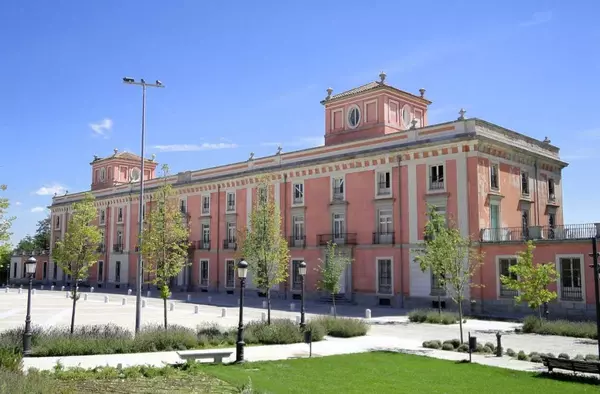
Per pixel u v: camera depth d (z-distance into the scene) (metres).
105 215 60.91
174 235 21.67
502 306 29.59
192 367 14.16
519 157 35.66
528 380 13.59
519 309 28.92
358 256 36.53
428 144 33.09
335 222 38.47
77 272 21.31
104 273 59.91
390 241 34.88
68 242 21.62
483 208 31.53
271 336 19.77
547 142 38.97
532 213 36.34
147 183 56.22
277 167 42.25
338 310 32.53
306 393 11.98
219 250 47.09
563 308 27.19
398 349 18.58
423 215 33.28
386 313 30.95
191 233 49.94
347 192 37.69
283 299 40.47
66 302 40.25
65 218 68.31
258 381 13.05
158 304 38.12
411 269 33.59
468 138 31.33
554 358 14.27
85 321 26.98
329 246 32.59
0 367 11.45
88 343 16.95
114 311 32.75
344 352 17.80
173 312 31.95
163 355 16.44
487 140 31.83
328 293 37.97
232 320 27.28
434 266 20.22
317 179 39.75
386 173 35.78
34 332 18.23
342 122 40.44
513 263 29.50
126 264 57.31
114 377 12.95
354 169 37.41
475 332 23.34
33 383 10.56
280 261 24.62
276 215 24.98
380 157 35.75
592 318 26.16
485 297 30.27
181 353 15.34
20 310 33.34
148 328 20.44
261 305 36.12
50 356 16.09
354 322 22.80
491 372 14.57
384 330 23.81
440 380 13.55
